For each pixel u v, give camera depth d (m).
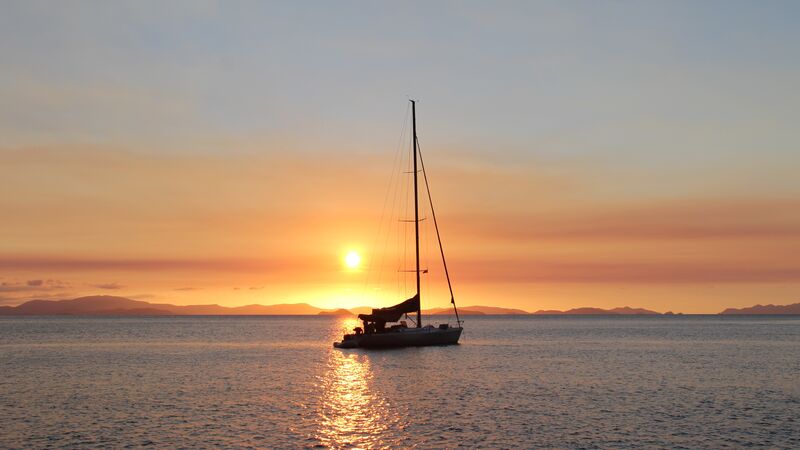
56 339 122.75
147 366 66.69
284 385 51.03
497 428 34.94
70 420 37.12
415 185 78.31
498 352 83.44
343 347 81.56
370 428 35.03
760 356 79.25
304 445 31.58
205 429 34.84
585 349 91.31
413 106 78.94
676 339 122.19
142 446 31.38
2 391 48.22
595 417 37.78
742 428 35.06
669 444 31.77
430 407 40.94
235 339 123.69
